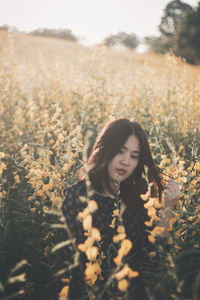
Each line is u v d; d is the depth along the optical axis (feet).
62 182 7.64
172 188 6.50
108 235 6.28
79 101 14.03
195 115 12.09
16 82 15.98
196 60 148.15
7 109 14.29
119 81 15.30
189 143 11.31
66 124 13.00
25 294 6.71
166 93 14.17
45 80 16.69
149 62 16.63
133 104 13.05
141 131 6.25
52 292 6.51
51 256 7.29
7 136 12.17
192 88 12.21
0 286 4.12
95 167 6.23
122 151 6.11
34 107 11.26
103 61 15.38
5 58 17.90
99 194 6.34
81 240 6.04
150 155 6.44
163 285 5.34
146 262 6.28
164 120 11.44
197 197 7.61
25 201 8.16
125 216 6.48
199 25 150.71
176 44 150.00
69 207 6.09
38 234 7.65
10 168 10.46
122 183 6.66
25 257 7.32
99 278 5.75
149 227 6.63
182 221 6.63
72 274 5.81
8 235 7.66
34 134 12.16
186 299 5.51
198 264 6.39
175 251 6.29
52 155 10.64
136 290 5.82
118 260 4.34
